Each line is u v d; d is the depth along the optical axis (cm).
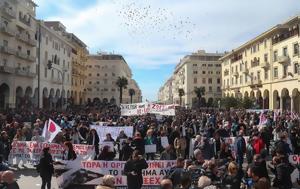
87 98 13075
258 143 1617
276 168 1092
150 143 1845
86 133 2114
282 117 3225
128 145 1512
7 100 5631
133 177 1125
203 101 11494
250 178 1052
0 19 5288
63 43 8356
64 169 1273
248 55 8031
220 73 12762
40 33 6550
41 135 1922
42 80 7000
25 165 1817
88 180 1277
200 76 12750
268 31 6650
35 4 6625
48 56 7300
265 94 7094
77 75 9681
